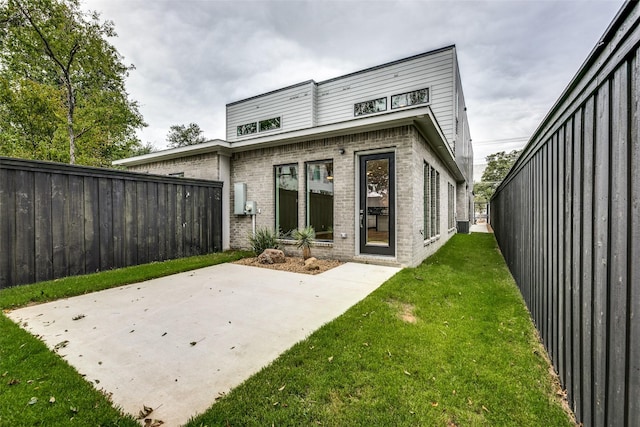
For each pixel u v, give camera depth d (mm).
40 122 10133
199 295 3920
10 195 4242
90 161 11977
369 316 3094
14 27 9117
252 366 2184
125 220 5738
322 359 2236
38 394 1788
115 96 12539
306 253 6207
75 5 9375
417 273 5066
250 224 7914
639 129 1103
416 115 5215
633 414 1136
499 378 2043
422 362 2223
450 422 1641
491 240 11125
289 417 1637
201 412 1686
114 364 2193
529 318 3156
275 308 3420
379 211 6059
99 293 4008
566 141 2016
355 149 6156
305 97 11297
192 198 7188
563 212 2068
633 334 1145
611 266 1329
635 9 1098
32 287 4129
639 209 1106
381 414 1678
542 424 1653
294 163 7129
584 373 1611
